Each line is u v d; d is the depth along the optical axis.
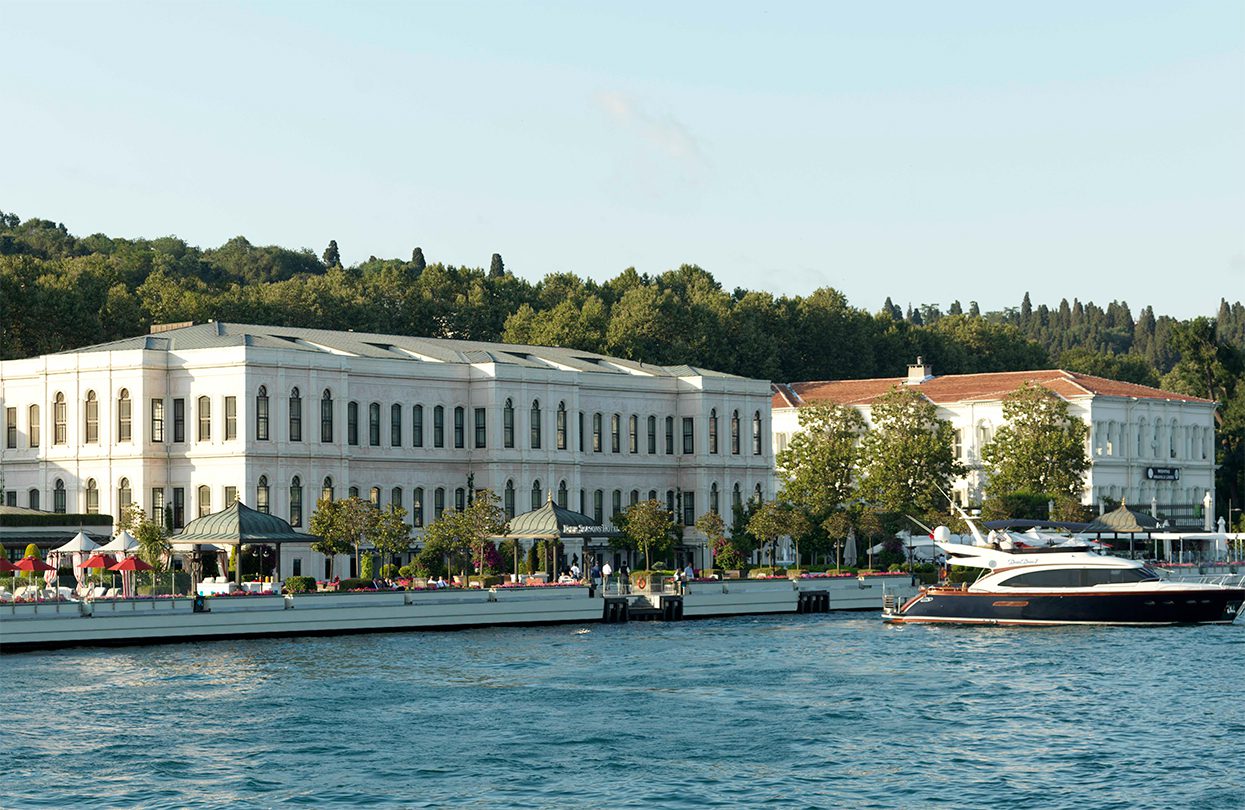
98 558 142.62
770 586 176.62
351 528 163.38
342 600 148.00
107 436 185.00
